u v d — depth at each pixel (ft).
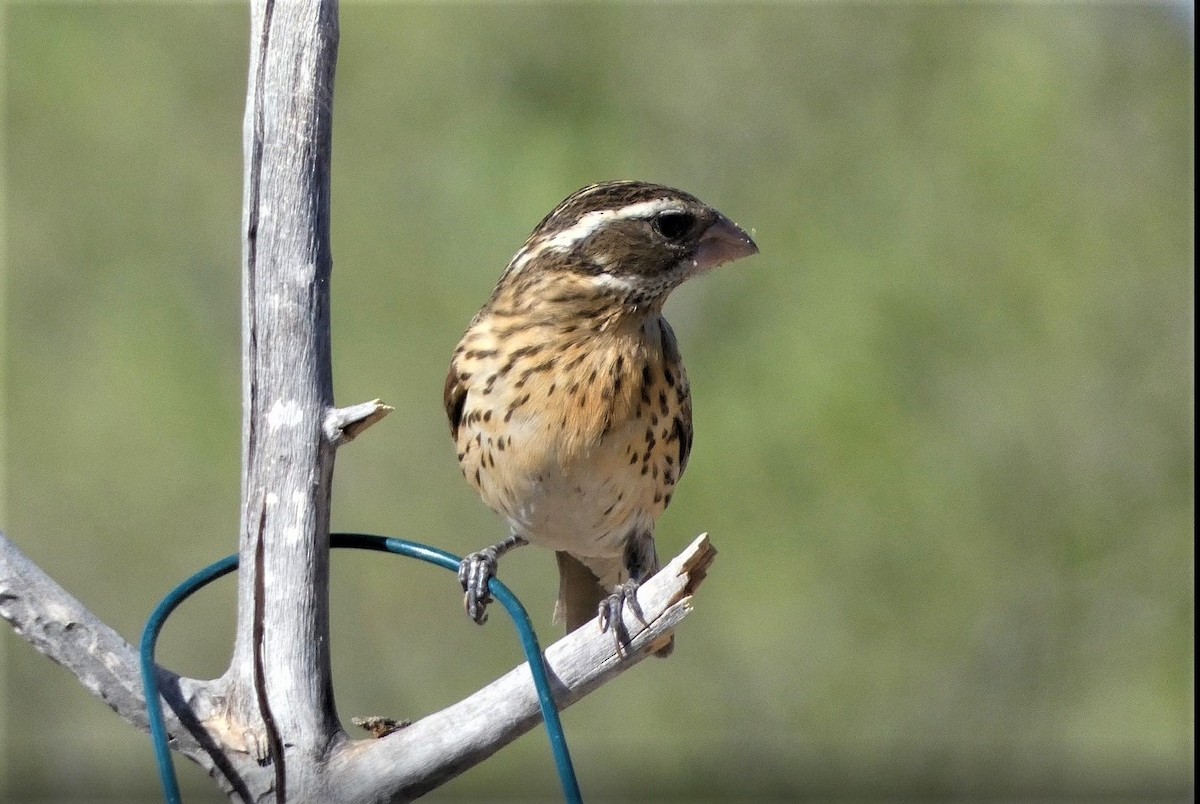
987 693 46.57
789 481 45.06
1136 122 49.24
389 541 16.55
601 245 21.61
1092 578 47.42
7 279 48.57
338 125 49.67
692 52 50.44
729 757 45.96
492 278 47.85
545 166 48.75
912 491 45.27
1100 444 47.47
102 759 45.27
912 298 46.26
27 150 49.85
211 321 49.52
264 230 16.12
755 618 45.27
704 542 15.81
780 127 49.78
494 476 22.68
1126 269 48.37
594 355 21.58
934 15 49.80
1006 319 47.24
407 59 50.24
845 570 45.19
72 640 15.69
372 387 47.11
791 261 47.11
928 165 48.62
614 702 46.50
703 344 46.03
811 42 50.06
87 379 48.34
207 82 51.21
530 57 50.60
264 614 15.89
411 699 45.52
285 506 15.97
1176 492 47.55
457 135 49.73
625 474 22.22
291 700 15.78
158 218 50.21
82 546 46.96
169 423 47.83
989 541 46.39
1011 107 48.62
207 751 15.70
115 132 50.44
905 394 45.70
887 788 46.14
